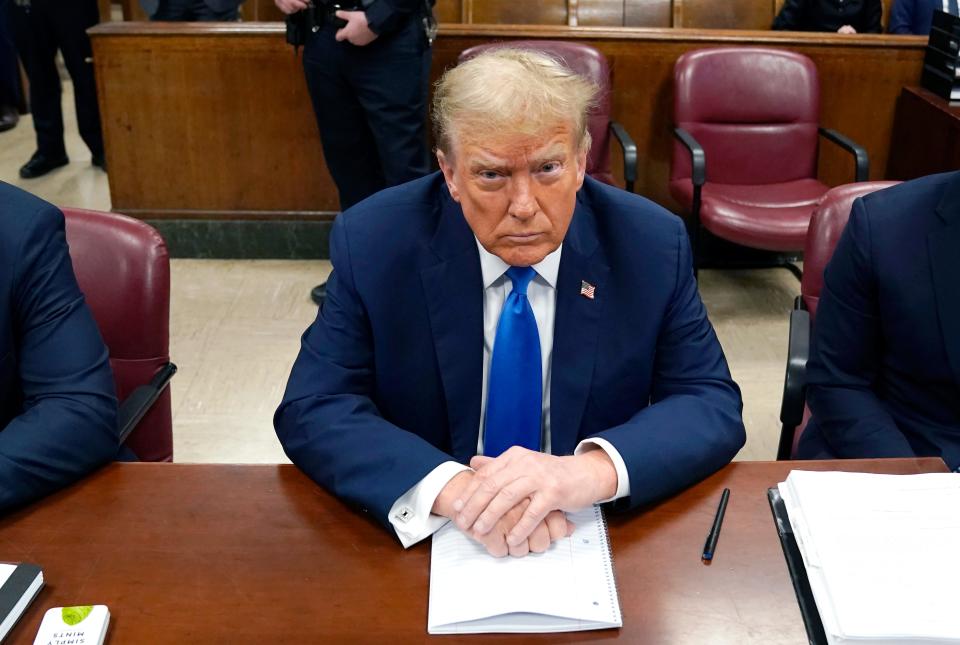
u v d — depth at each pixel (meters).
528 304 1.38
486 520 1.11
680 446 1.26
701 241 3.79
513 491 1.13
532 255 1.22
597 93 1.24
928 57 3.47
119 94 3.56
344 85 3.07
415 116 3.08
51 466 1.23
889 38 3.47
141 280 1.64
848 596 1.00
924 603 0.99
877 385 1.66
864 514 1.12
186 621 1.03
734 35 3.49
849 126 3.62
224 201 3.73
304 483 1.27
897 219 1.55
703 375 1.42
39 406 1.31
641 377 1.41
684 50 3.51
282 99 3.57
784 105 3.34
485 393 1.42
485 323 1.41
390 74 2.98
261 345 3.17
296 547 1.14
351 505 1.22
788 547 1.14
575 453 1.26
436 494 1.17
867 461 1.32
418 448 1.24
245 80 3.54
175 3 4.09
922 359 1.56
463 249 1.38
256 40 3.48
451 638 1.01
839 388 1.63
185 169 3.68
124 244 1.64
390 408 1.44
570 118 1.15
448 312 1.38
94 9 4.48
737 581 1.10
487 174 1.17
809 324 1.82
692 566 1.12
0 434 1.25
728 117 3.35
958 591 1.00
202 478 1.28
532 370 1.38
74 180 4.68
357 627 1.03
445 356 1.39
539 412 1.41
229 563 1.11
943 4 3.98
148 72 3.53
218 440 2.65
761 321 3.41
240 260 3.82
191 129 3.62
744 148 3.37
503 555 1.12
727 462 1.32
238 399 2.86
